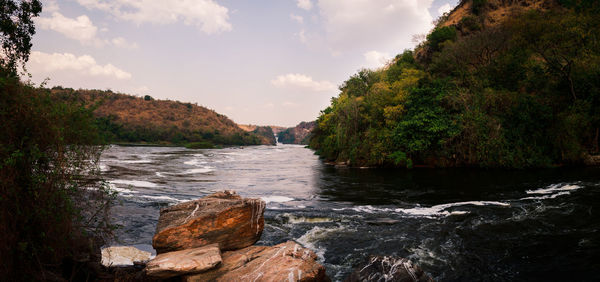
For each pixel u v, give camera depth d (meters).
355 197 15.85
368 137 31.86
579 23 29.34
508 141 26.72
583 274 6.54
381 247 8.46
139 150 72.75
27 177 4.12
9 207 3.91
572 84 27.81
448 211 12.33
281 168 32.56
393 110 30.78
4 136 3.95
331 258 7.75
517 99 28.05
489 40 34.62
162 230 5.48
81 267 5.33
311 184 20.59
